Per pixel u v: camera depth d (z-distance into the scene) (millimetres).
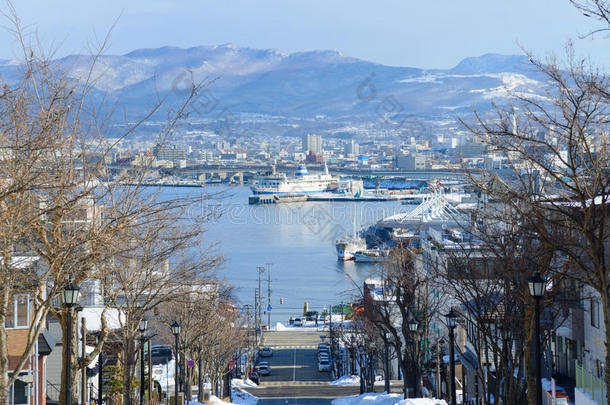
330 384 141750
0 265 33875
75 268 38344
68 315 38188
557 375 70812
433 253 102312
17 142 31531
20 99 32156
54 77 34594
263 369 167125
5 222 32594
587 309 62969
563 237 42844
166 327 95688
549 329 53344
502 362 53562
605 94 33156
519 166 44562
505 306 53344
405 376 84500
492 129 41031
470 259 65250
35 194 35375
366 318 108500
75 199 33719
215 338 108000
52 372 74312
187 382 95125
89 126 39000
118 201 39219
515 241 47344
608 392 36094
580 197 35844
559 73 34781
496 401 53750
